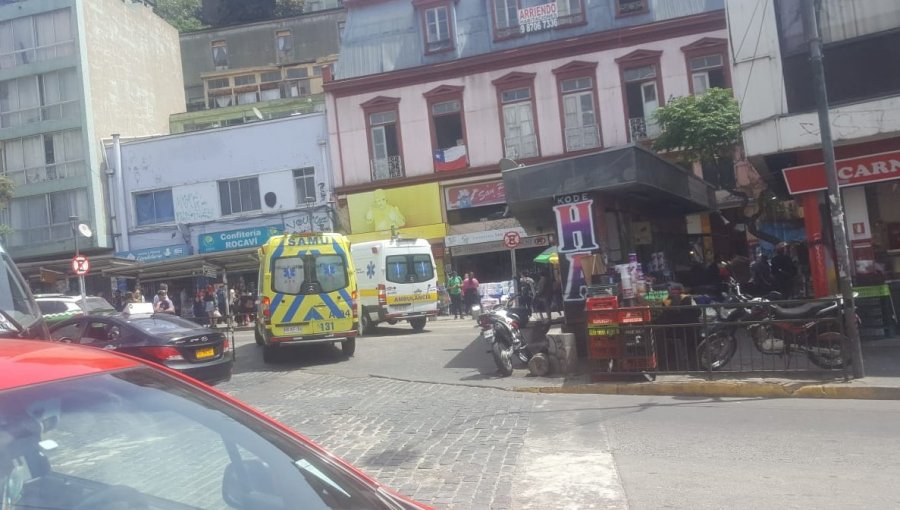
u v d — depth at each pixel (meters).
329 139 32.72
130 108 39.34
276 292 15.32
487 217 31.06
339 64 32.84
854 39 12.82
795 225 24.00
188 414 2.87
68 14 35.78
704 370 10.80
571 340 12.08
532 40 30.89
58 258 35.00
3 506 2.28
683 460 7.00
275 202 33.50
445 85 31.41
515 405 10.01
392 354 15.84
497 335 12.34
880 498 5.72
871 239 13.48
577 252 12.83
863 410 8.77
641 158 12.38
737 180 26.97
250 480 2.73
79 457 2.50
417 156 31.73
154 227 34.53
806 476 6.35
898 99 12.34
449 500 6.07
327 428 9.04
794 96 13.21
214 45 55.34
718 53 28.98
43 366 2.72
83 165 34.91
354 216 32.25
